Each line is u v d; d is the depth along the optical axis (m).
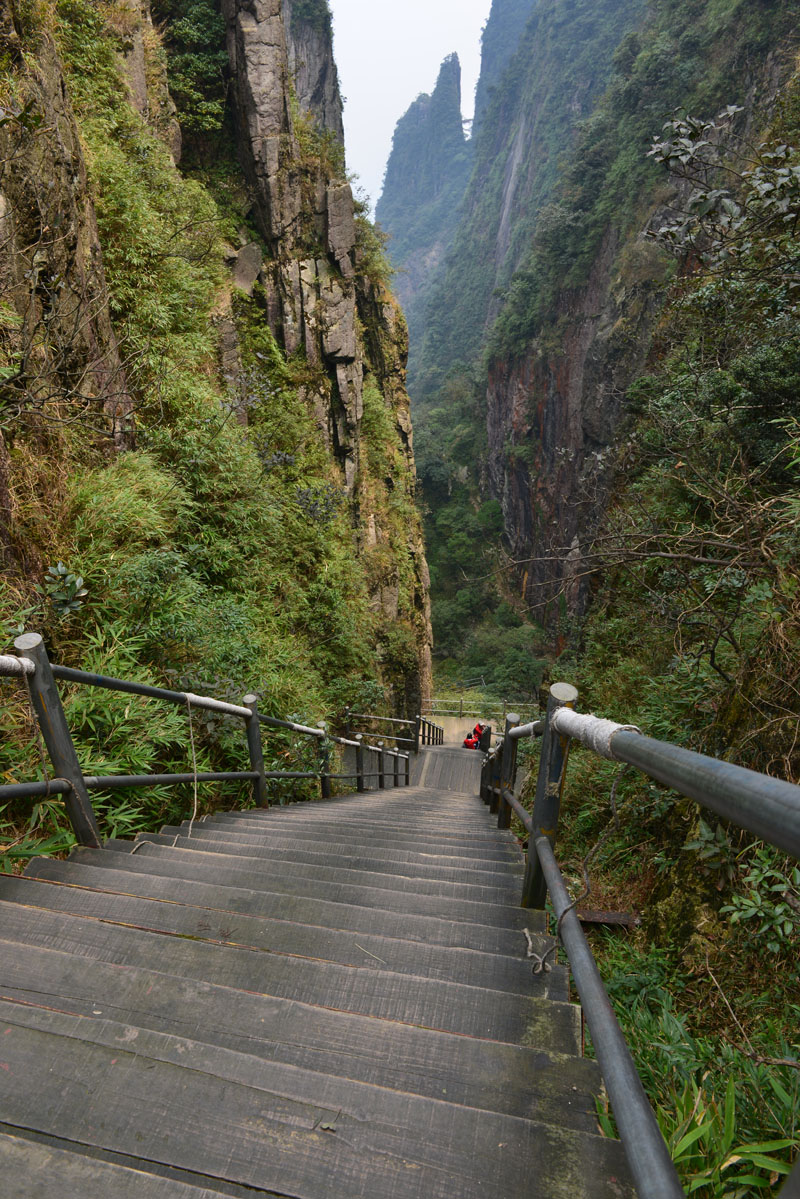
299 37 36.81
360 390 19.59
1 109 4.36
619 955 3.21
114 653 4.43
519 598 55.72
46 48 6.30
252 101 16.45
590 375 38.41
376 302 24.22
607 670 8.88
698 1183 1.24
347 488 18.66
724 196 4.22
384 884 2.79
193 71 16.47
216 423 8.91
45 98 6.07
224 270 15.12
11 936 1.94
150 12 16.11
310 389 17.11
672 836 3.97
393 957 1.97
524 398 53.09
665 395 7.33
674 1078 1.78
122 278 8.83
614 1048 0.97
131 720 4.11
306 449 15.13
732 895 3.00
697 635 5.20
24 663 2.51
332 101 38.75
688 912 3.20
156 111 14.88
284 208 17.00
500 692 42.09
